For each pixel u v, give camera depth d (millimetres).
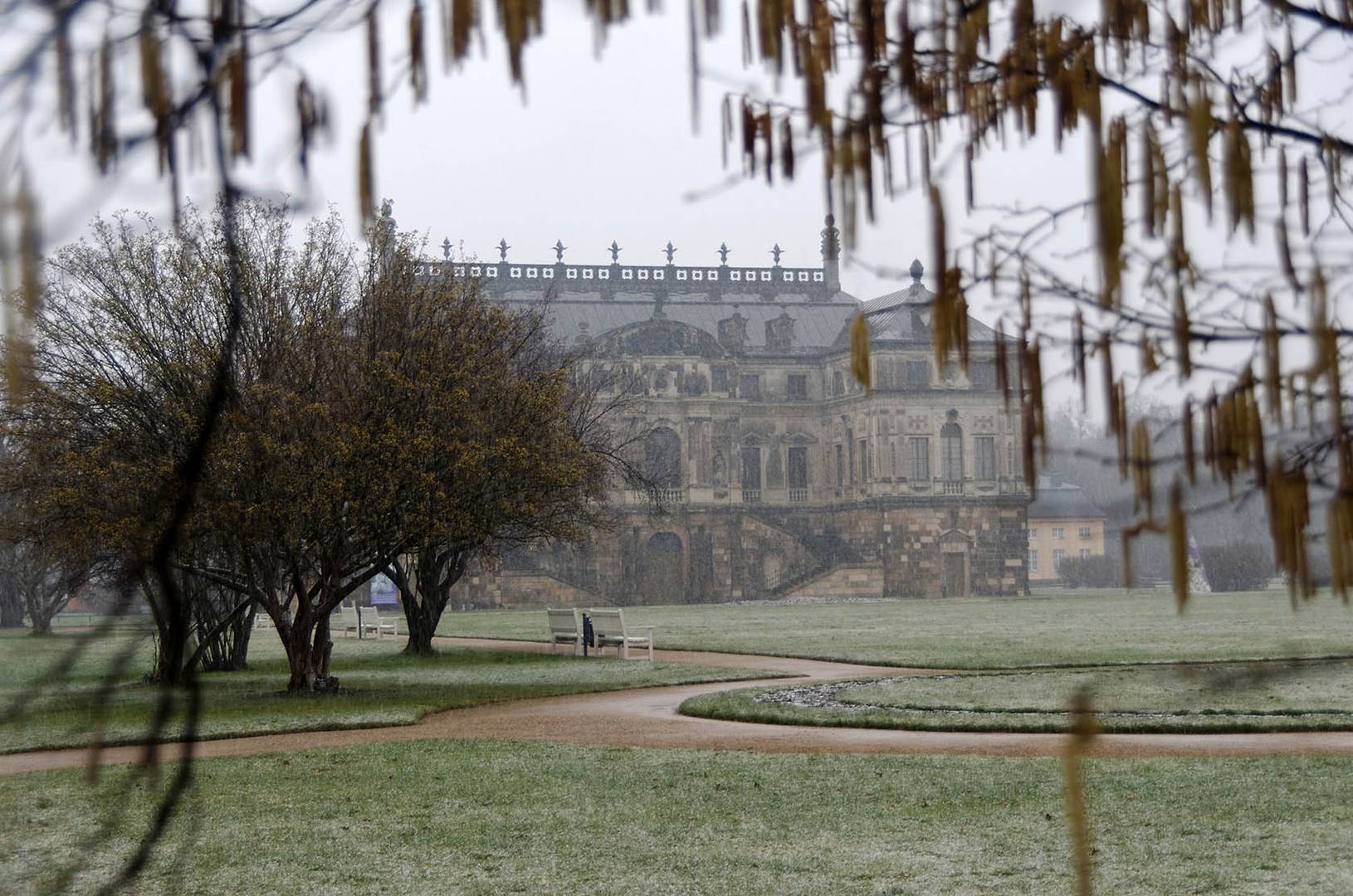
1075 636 67438
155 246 43938
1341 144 5723
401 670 56531
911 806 21938
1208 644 57812
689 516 162000
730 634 79188
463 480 44875
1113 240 4965
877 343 161250
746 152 5457
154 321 43344
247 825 21422
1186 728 29734
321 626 46156
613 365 153875
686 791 23703
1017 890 16578
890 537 161125
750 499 170625
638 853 19188
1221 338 5230
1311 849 18156
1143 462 5062
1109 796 22141
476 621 115188
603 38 4336
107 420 43500
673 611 131375
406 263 50000
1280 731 29469
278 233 45094
